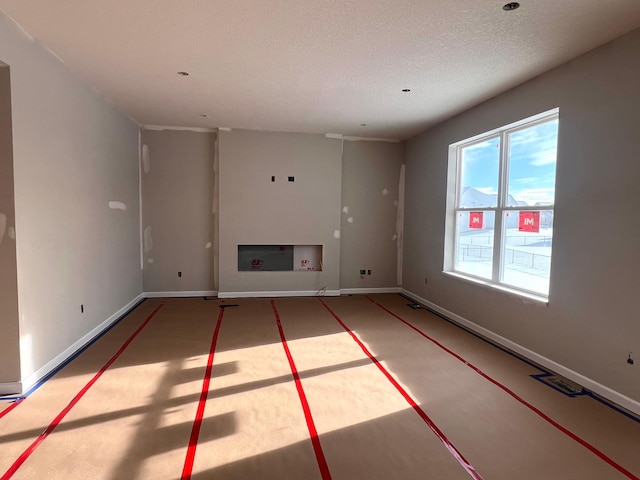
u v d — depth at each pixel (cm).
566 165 339
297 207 658
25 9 266
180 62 356
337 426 255
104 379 322
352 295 683
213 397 293
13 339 291
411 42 312
